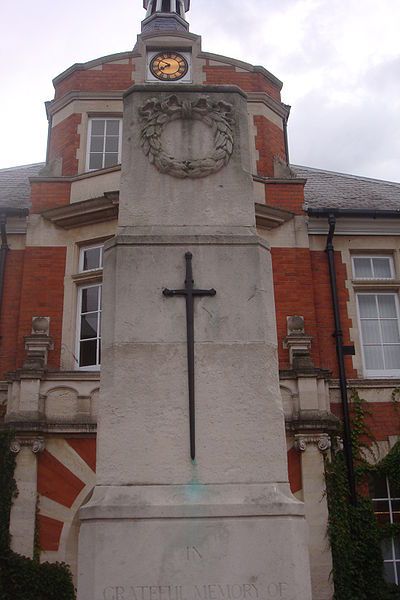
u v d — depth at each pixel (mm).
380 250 12914
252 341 5328
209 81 14195
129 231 5727
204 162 6000
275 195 12875
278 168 13469
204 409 5086
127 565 4504
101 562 4500
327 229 12789
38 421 9969
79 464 10062
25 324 11711
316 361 11625
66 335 11648
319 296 12297
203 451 4953
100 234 12250
